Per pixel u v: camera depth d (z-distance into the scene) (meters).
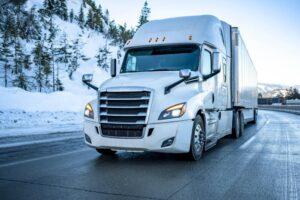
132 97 6.05
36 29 160.50
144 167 6.05
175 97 6.19
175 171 5.71
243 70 12.89
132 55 8.03
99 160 6.78
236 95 10.97
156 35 8.00
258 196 4.26
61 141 10.23
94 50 188.00
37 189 4.52
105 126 6.19
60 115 22.56
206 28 8.05
